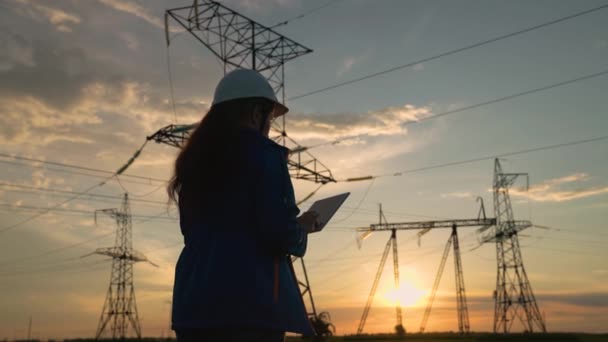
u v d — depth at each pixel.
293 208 2.99
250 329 2.78
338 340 80.81
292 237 2.90
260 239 2.91
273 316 2.80
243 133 3.05
